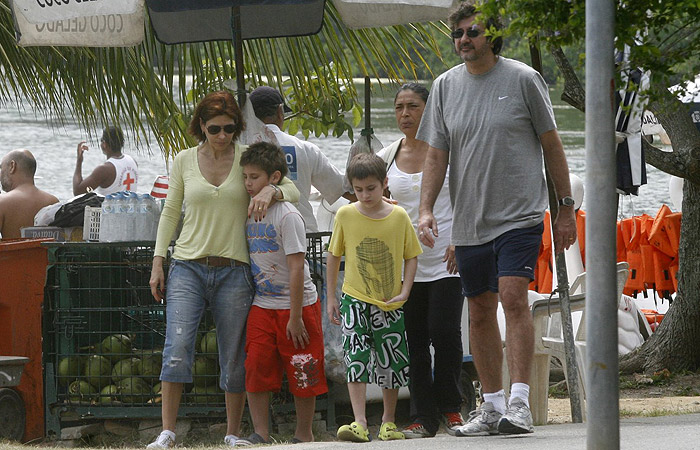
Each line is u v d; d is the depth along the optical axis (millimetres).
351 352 20281
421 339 21609
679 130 32438
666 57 14000
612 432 11055
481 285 18703
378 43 31375
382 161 20609
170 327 20359
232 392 21047
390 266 20438
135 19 22812
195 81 32000
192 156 20953
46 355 23359
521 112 18203
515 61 18516
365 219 20484
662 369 35438
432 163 19125
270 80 32406
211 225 20531
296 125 33219
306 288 21062
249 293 20766
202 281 20547
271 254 20578
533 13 13617
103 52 32312
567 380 24391
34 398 23484
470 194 18484
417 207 22391
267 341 20656
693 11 13562
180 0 21469
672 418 22094
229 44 32031
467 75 18703
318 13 25438
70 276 23281
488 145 18219
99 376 23125
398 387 20781
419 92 22656
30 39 22453
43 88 33500
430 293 21547
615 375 11055
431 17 23266
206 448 19297
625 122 29844
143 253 23312
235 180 20688
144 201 23219
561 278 24547
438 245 21609
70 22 22781
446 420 21875
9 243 23328
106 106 33125
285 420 23188
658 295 40688
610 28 11000
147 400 23188
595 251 11047
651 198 70938
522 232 18094
